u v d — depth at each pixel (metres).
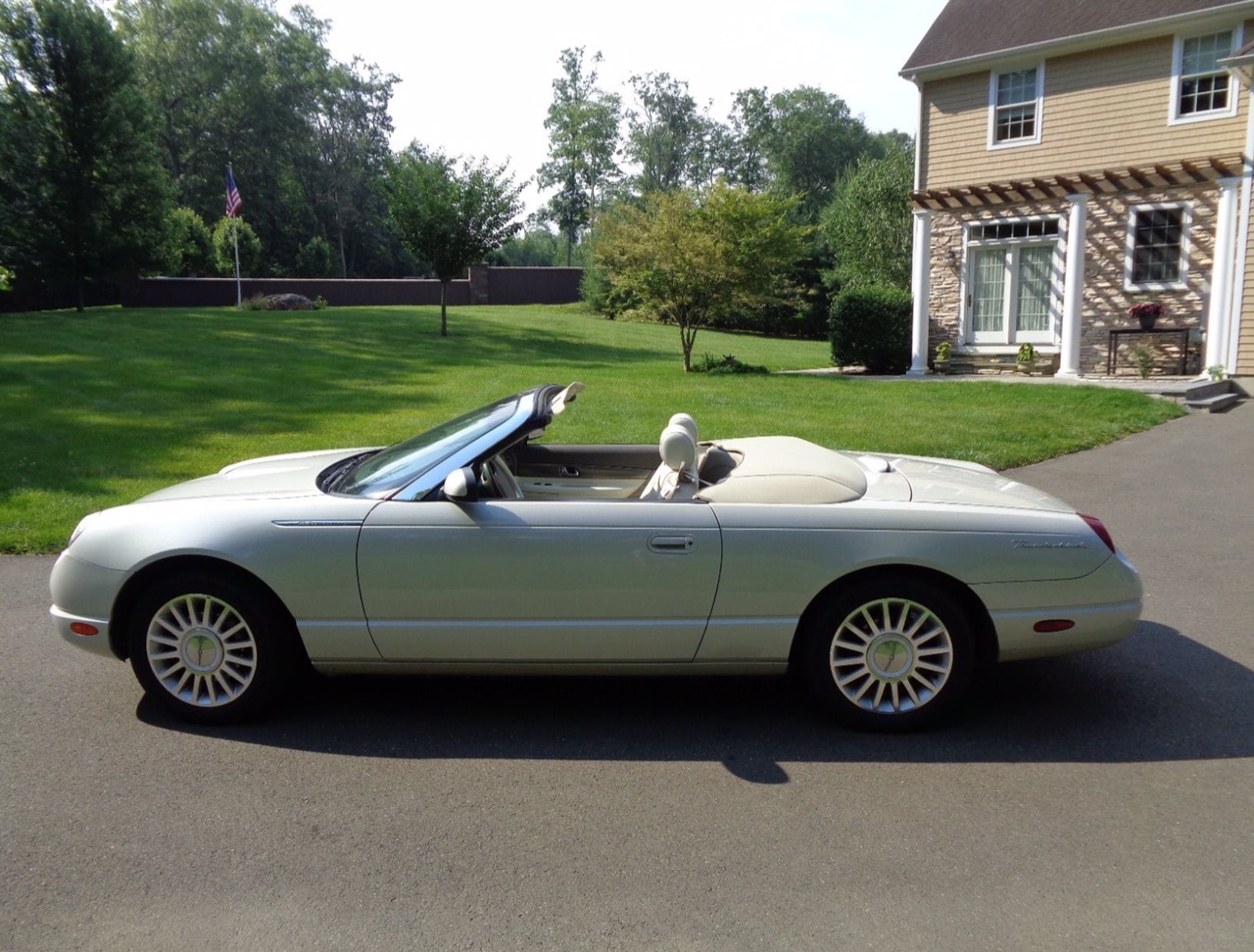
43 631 5.42
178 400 14.14
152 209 29.08
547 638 3.98
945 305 20.16
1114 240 17.84
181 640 4.10
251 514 4.05
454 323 30.09
